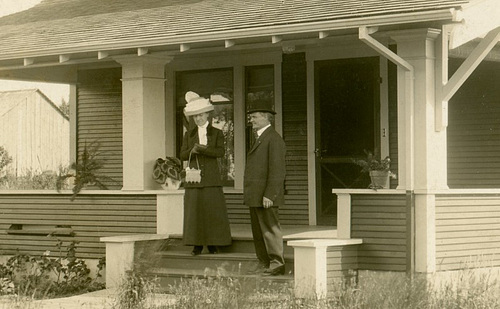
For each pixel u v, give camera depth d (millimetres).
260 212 12289
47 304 11922
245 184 12352
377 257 11977
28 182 22297
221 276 11570
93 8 17797
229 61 16109
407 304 10578
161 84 14211
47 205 15039
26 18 18453
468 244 12234
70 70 17906
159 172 14039
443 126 11867
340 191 12234
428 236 11680
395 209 11852
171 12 14984
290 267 12492
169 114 16672
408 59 11852
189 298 10719
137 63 14000
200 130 13266
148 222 14008
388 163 12164
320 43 13680
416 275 11570
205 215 13195
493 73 15648
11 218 15414
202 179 13195
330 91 15305
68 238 14805
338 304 11102
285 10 12828
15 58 14641
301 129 15484
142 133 13977
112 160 17609
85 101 17953
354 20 11422
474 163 15805
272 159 12203
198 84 16562
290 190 15539
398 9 11281
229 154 16234
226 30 12523
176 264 13367
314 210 15320
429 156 11789
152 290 12000
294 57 15578
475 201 12352
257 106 15922
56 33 15445
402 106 11859
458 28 11961
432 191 11719
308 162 15375
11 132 52562
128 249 13227
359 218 12141
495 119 15633
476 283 11453
